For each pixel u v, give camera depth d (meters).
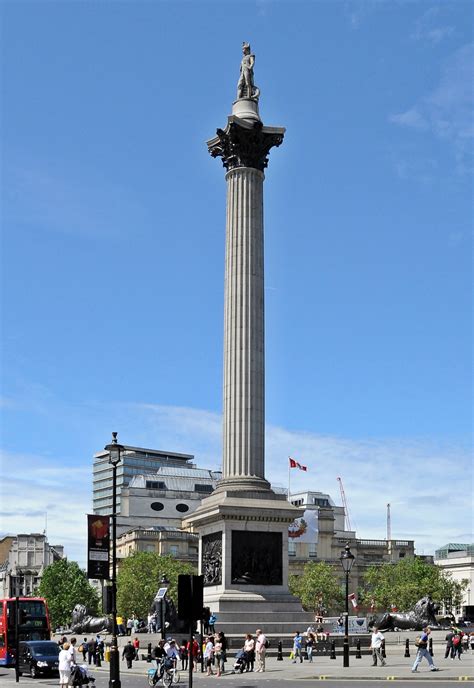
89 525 52.84
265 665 73.81
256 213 94.38
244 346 91.12
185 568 176.25
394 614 104.75
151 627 98.81
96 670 79.19
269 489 89.44
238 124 94.44
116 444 53.88
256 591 85.69
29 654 74.44
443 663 73.31
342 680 60.81
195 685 58.81
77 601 192.75
